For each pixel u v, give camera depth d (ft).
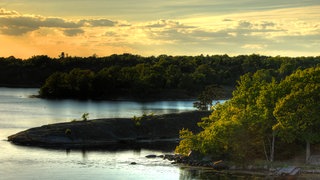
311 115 359.25
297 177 327.26
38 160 385.70
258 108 383.65
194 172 345.92
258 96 409.49
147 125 561.43
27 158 393.29
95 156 415.03
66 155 415.64
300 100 364.79
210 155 383.65
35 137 475.72
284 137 360.89
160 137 549.54
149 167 365.40
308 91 364.99
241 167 361.10
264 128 374.43
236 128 365.81
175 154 417.49
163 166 369.50
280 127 357.61
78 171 346.54
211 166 367.66
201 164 375.04
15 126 595.47
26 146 453.58
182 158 391.24
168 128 570.87
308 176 330.13
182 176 332.19
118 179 322.34
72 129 499.10
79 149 452.35
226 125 367.25
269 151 377.50
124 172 345.31
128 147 476.95
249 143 370.94
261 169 354.13
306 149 372.99
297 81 393.91
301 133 361.71
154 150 460.55
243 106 414.62
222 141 369.30
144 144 502.38
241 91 431.43
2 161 376.27
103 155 422.00
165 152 447.83
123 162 386.52
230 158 372.58
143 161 392.27
